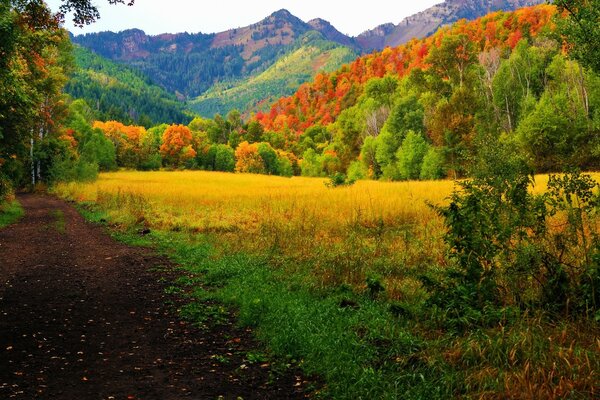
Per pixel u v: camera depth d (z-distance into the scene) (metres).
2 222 21.61
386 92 111.62
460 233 6.41
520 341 4.77
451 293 6.28
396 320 6.40
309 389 4.84
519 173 6.50
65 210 29.77
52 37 15.07
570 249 6.52
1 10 10.59
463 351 4.95
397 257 10.60
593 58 10.80
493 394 4.08
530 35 100.38
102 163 87.88
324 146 125.00
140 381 5.04
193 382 5.04
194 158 113.69
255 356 5.75
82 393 4.68
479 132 49.22
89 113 133.88
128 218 21.33
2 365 5.34
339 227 15.43
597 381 3.97
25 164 47.16
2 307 7.95
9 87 14.62
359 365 5.03
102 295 9.07
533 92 62.69
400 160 59.44
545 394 3.92
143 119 191.88
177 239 16.27
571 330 5.02
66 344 6.22
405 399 4.23
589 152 42.00
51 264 12.22
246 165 106.00
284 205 23.12
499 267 6.51
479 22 127.50
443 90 71.50
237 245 13.52
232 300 8.30
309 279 9.20
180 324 7.23
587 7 10.66
